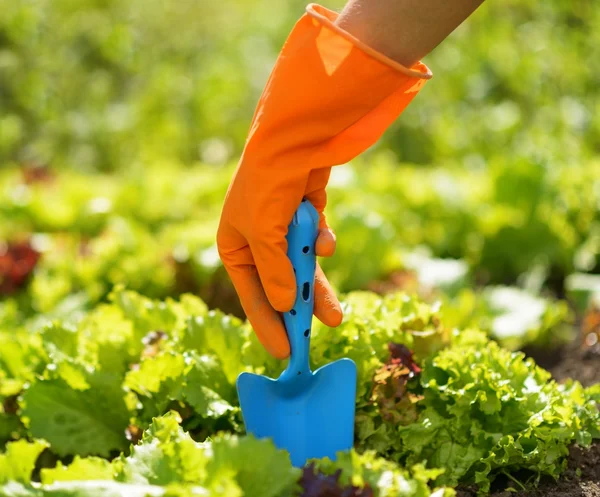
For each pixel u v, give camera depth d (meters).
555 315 1.62
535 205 1.92
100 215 2.20
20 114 3.31
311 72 1.11
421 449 1.26
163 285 1.80
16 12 3.35
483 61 3.05
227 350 1.34
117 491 1.10
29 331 1.69
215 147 3.15
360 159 2.81
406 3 1.10
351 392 1.22
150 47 3.55
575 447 1.30
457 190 2.09
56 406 1.31
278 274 1.15
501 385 1.27
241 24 3.61
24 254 1.91
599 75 2.99
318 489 1.12
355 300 1.41
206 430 1.30
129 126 3.14
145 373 1.29
